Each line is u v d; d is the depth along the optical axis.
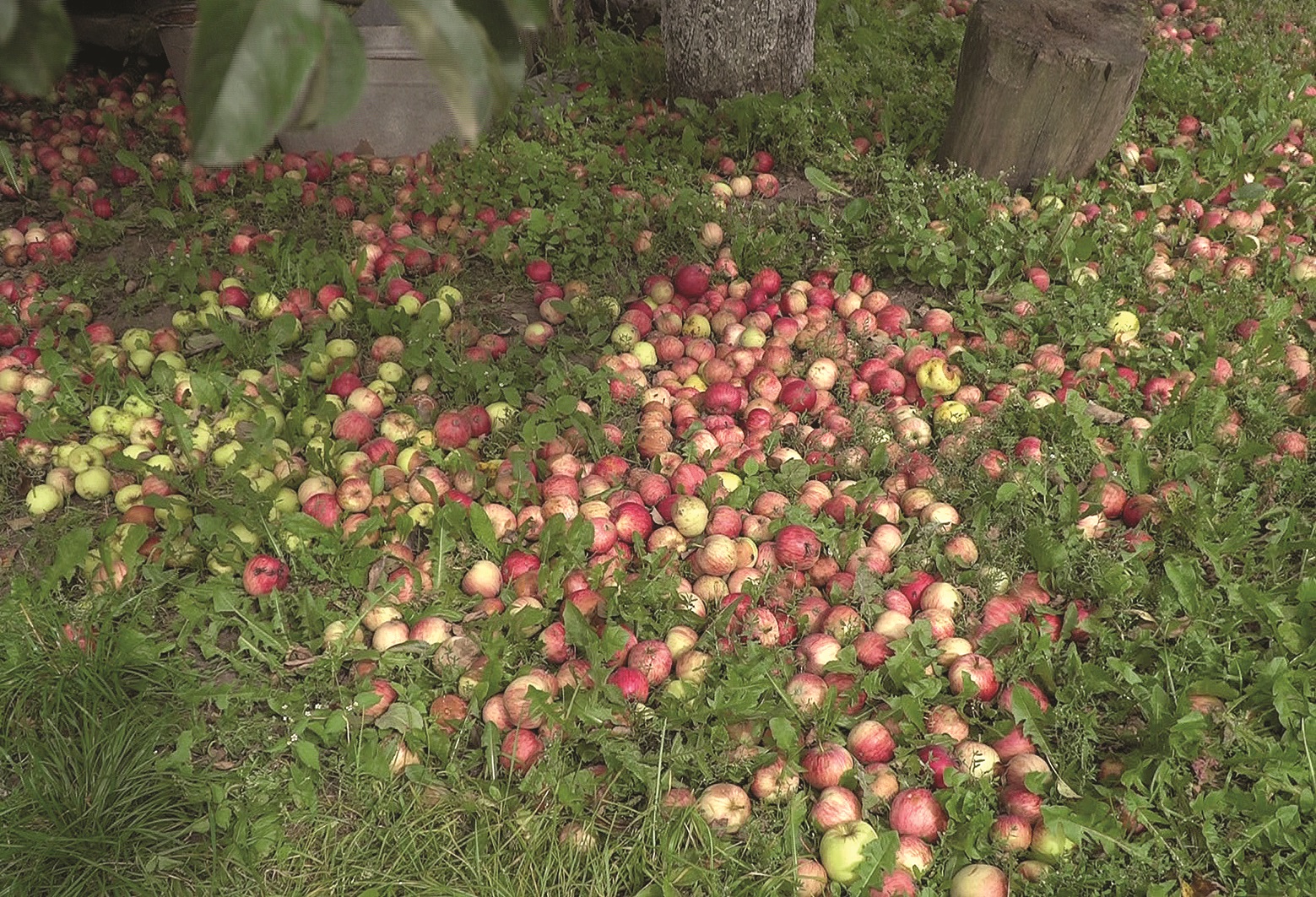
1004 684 2.88
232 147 0.81
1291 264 4.71
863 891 2.38
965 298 4.49
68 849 2.50
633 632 3.03
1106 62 4.86
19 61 0.94
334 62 0.88
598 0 7.42
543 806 2.59
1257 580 3.24
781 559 3.23
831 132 5.83
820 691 2.79
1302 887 2.35
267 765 2.71
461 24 0.90
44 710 2.77
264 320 4.46
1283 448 3.68
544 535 3.19
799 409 3.94
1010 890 2.41
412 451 3.62
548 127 5.83
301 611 3.00
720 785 2.59
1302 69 6.98
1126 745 2.75
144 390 3.84
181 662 2.97
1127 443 3.65
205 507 3.42
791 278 4.86
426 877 2.46
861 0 7.61
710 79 5.99
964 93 5.24
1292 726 2.65
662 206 5.15
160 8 6.50
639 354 4.30
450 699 2.77
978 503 3.51
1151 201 5.25
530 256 4.87
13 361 4.08
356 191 5.36
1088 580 3.15
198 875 2.49
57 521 3.39
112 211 5.31
